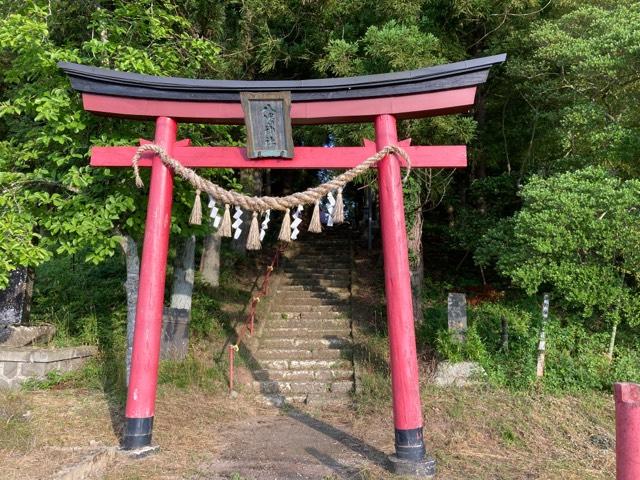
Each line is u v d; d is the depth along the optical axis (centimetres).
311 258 1397
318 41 990
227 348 899
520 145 1182
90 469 453
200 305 1027
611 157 772
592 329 841
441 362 757
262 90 545
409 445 489
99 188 639
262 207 538
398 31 779
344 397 771
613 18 755
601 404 666
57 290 1044
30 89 639
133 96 561
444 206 1416
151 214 550
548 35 829
